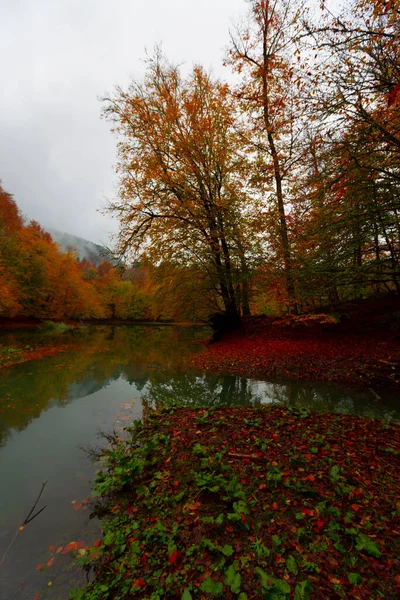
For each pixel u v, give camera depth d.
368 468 3.61
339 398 7.52
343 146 6.45
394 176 6.42
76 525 3.08
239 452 4.15
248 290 15.31
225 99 12.66
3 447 4.92
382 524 2.62
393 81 5.33
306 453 4.02
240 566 2.28
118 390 8.47
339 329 12.41
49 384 8.88
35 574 2.47
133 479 3.79
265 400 7.60
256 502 3.02
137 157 13.14
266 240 13.09
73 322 44.91
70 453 4.71
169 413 6.14
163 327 42.66
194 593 2.10
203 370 10.95
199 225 13.61
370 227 7.84
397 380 8.01
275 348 12.06
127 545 2.68
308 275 9.23
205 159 13.43
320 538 2.50
